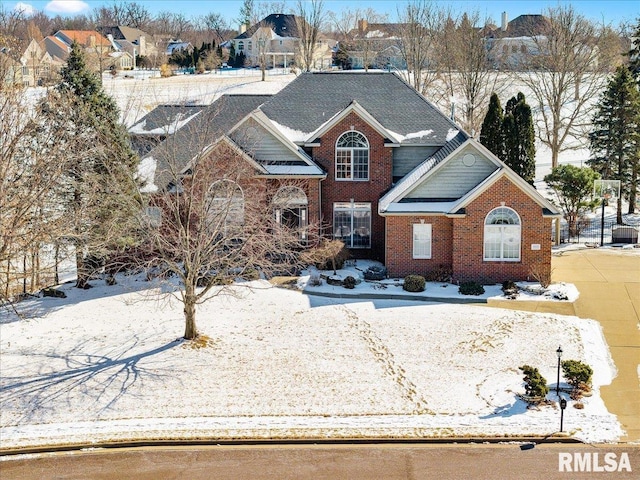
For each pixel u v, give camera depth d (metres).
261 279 32.59
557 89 59.25
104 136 30.09
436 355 24.50
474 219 31.75
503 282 31.88
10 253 24.12
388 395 21.62
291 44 113.44
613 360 23.92
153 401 21.42
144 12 170.50
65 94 30.58
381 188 36.03
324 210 36.47
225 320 27.97
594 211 46.22
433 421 19.88
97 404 21.27
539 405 20.69
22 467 17.94
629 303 29.16
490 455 18.08
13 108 30.81
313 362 24.05
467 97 62.75
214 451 18.64
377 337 26.12
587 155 63.22
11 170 26.53
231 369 23.58
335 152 35.97
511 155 41.31
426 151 36.47
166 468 17.77
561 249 39.25
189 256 25.45
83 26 149.00
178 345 25.58
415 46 72.06
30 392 22.06
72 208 29.16
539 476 16.97
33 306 30.05
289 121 37.03
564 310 28.59
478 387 22.08
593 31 67.38
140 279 33.19
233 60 116.00
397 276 33.19
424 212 32.38
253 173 32.97
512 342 25.45
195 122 33.81
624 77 46.06
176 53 111.69
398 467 17.58
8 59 34.31
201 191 27.34
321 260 33.56
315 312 28.78
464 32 69.31
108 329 27.31
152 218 28.06
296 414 20.53
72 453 18.64
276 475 17.31
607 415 19.98
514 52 87.44
